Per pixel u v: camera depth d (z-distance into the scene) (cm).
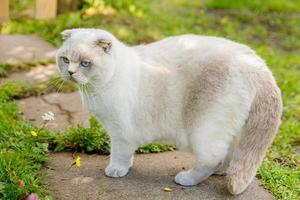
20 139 141
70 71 118
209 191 127
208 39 128
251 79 119
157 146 145
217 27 269
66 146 143
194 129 122
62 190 125
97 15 239
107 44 119
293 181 135
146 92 123
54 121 157
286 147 155
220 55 122
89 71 119
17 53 200
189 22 265
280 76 208
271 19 293
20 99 170
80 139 143
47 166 134
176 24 256
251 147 120
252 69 120
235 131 122
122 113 123
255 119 119
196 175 128
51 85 178
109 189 126
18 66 190
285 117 177
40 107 166
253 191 129
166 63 125
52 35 219
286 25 286
